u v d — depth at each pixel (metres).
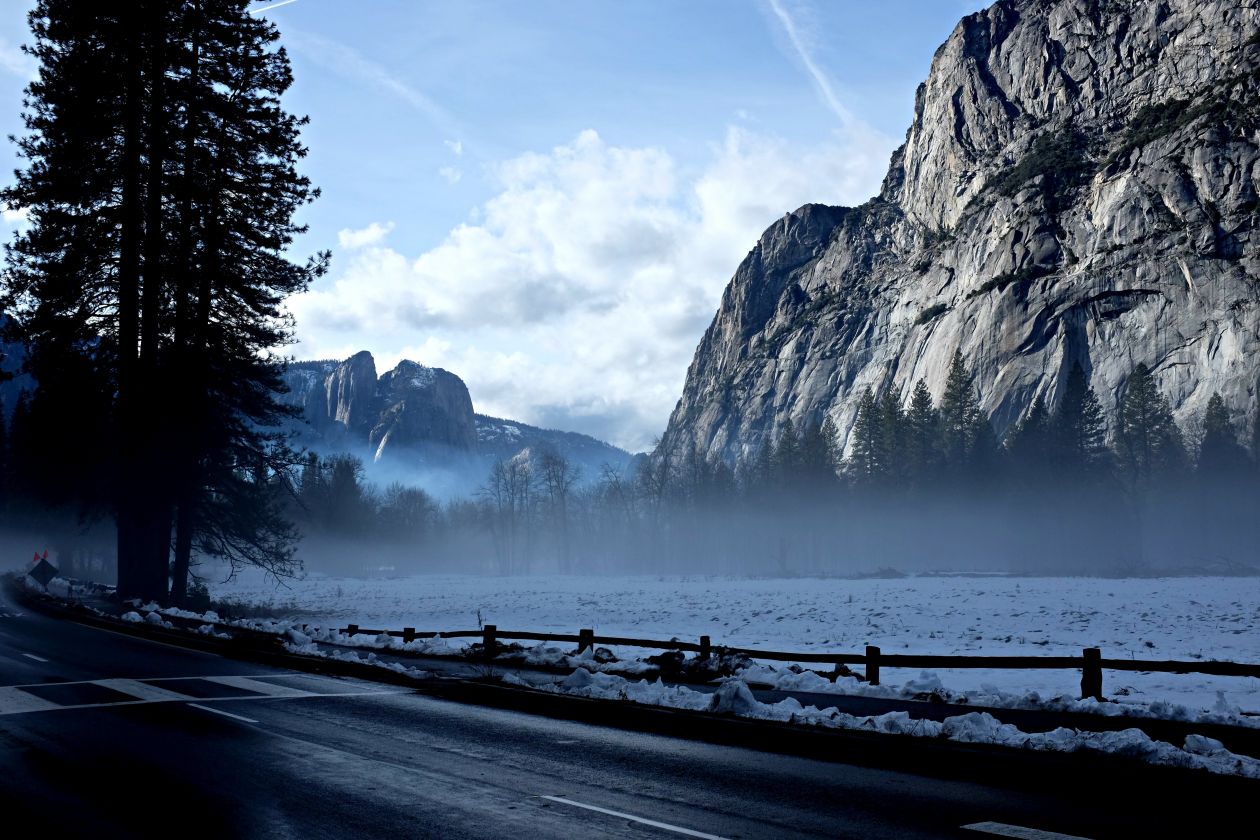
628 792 8.95
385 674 18.12
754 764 10.24
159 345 37.09
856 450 137.88
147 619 29.02
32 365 35.81
